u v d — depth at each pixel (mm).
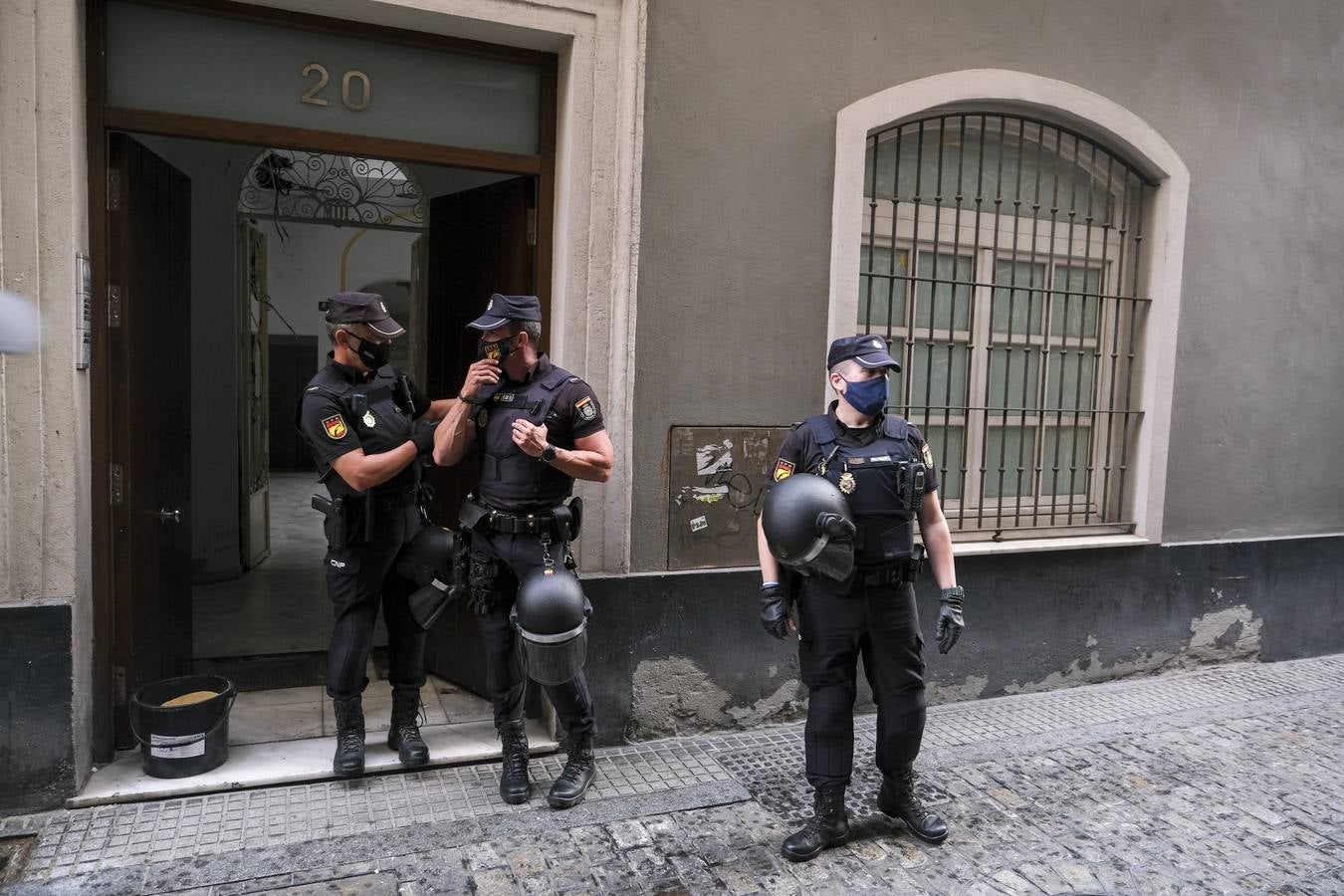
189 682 3287
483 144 3492
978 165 4309
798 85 3709
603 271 3475
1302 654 5055
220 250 5773
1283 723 4039
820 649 2775
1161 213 4523
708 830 2953
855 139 3785
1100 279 4633
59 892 2480
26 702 2869
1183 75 4484
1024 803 3211
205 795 3057
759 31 3621
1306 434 5004
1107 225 4602
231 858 2670
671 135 3518
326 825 2883
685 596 3666
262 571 6273
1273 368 4867
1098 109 4266
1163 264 4527
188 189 3604
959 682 4215
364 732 3373
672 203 3543
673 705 3688
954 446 4367
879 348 2766
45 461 2867
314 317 11148
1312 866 2830
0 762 2859
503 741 3104
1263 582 4906
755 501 3795
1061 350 4574
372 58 3312
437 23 3238
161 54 3051
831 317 3834
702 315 3635
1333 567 5105
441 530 3332
